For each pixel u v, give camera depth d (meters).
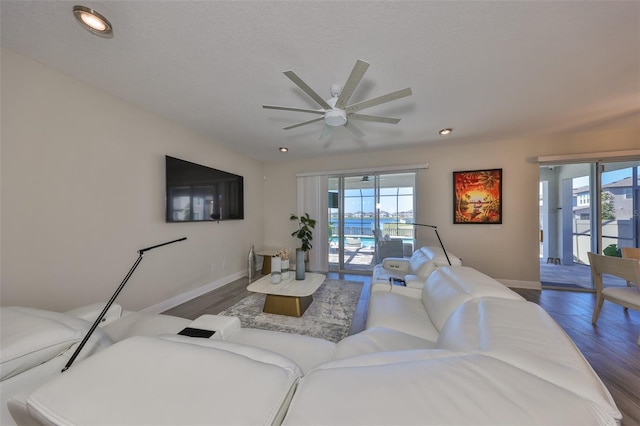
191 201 2.92
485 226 3.54
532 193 3.34
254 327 2.25
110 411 0.43
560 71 1.77
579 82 1.92
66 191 1.86
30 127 1.67
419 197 3.85
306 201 4.44
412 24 1.34
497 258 3.49
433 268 2.29
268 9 1.24
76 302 1.92
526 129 2.99
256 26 1.35
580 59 1.64
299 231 4.04
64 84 1.83
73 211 1.90
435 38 1.44
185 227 2.95
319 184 4.37
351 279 3.82
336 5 1.22
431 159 3.78
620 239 3.15
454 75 1.83
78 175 1.93
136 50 1.56
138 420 0.41
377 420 0.40
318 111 1.83
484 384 0.47
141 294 2.43
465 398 0.43
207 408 0.43
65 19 1.31
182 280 2.90
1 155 1.55
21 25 1.35
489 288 1.32
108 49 1.55
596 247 3.19
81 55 1.62
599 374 1.58
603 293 2.20
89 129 1.99
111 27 1.34
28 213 1.67
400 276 2.56
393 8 1.24
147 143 2.47
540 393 0.45
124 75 1.85
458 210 3.64
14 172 1.60
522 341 0.66
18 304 1.62
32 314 1.00
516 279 3.41
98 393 0.47
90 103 2.00
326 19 1.30
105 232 2.11
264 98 2.19
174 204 2.68
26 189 1.66
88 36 1.44
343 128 2.88
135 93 2.12
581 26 1.35
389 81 1.90
